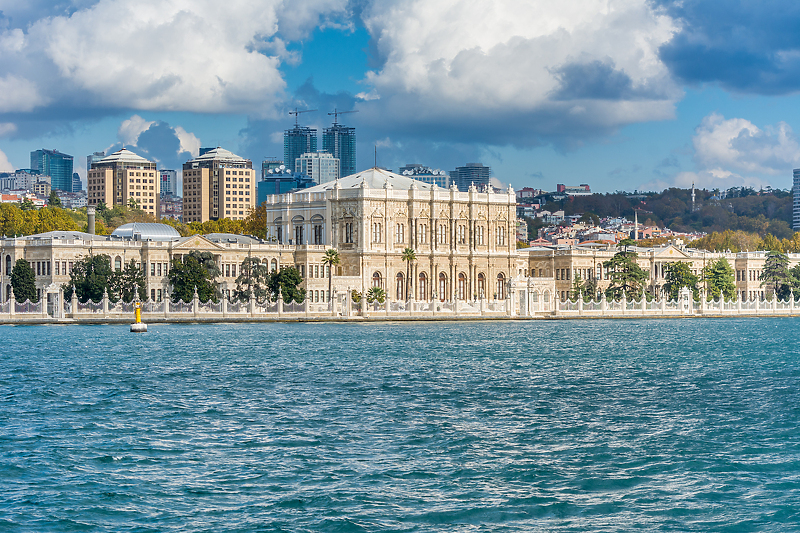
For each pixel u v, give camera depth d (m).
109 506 49.59
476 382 94.44
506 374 101.38
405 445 63.59
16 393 83.31
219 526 46.84
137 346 126.94
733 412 76.94
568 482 54.91
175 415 73.62
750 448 63.25
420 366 107.81
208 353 119.12
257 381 93.12
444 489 53.31
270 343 134.75
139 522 47.34
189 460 58.94
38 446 62.03
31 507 49.28
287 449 62.00
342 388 88.94
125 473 55.84
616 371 105.12
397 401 81.44
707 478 55.88
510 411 76.94
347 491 52.53
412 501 51.03
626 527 47.53
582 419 73.56
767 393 87.75
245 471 56.44
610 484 54.59
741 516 49.06
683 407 79.44
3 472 55.53
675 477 56.09
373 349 127.88
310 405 78.81
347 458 59.78
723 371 105.69
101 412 74.56
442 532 46.50
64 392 84.31
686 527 47.53
